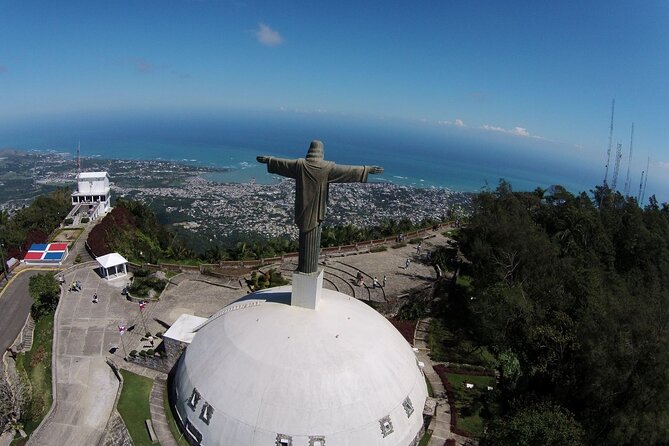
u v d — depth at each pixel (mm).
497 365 43281
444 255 75250
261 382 31453
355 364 32906
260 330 34875
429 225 100750
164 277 66875
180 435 35688
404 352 38094
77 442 36938
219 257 78812
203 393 33344
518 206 79188
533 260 56562
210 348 35969
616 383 33062
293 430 29859
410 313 58250
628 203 96375
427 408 36500
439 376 45938
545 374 40469
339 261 73375
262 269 71125
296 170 33688
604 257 75938
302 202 34250
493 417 38562
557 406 33000
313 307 36781
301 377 31281
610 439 32375
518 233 60625
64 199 114188
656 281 64375
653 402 31312
